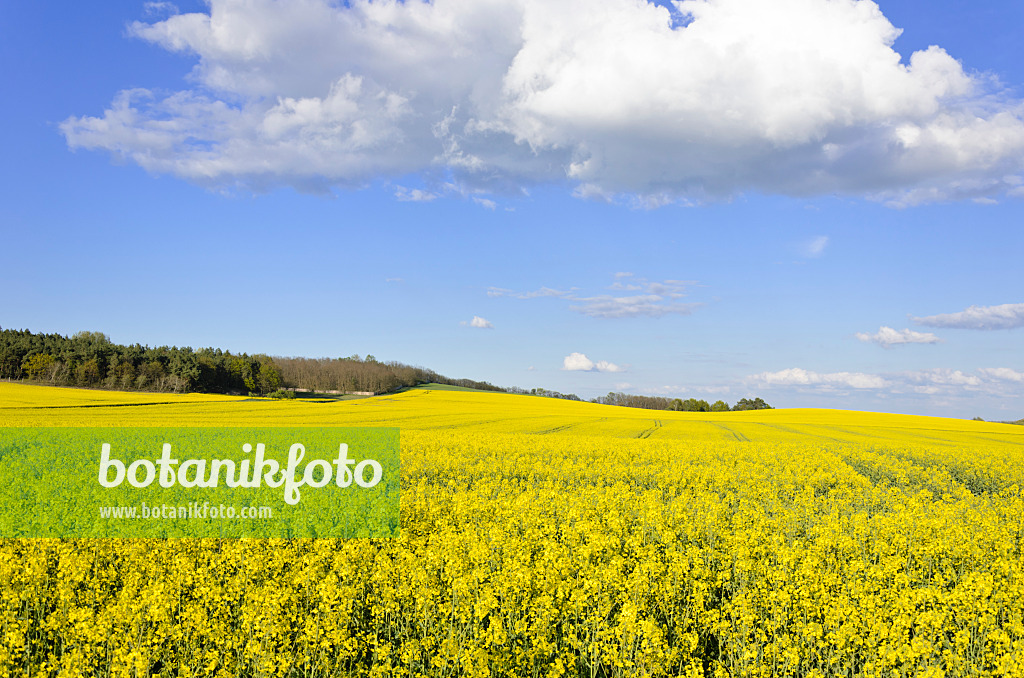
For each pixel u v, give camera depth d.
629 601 7.58
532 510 12.77
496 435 34.62
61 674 6.20
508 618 7.39
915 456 29.53
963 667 6.68
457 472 20.83
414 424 49.31
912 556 10.27
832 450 31.98
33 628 7.59
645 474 20.92
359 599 8.10
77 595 8.14
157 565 9.02
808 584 8.27
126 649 6.51
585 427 53.16
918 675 6.38
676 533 11.73
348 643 6.63
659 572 8.69
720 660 7.05
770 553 10.12
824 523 12.23
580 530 11.39
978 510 15.32
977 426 73.00
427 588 7.66
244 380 106.25
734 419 79.69
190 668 6.41
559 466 22.41
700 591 8.06
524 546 9.98
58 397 66.94
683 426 60.41
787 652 6.64
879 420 81.50
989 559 10.38
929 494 17.47
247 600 7.63
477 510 13.40
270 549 9.89
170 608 7.38
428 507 13.09
